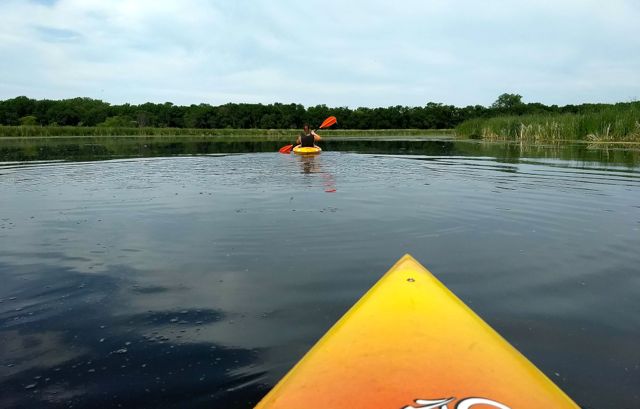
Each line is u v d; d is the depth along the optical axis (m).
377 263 3.07
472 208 4.80
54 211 4.79
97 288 2.71
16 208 4.94
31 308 2.45
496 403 1.32
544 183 6.45
